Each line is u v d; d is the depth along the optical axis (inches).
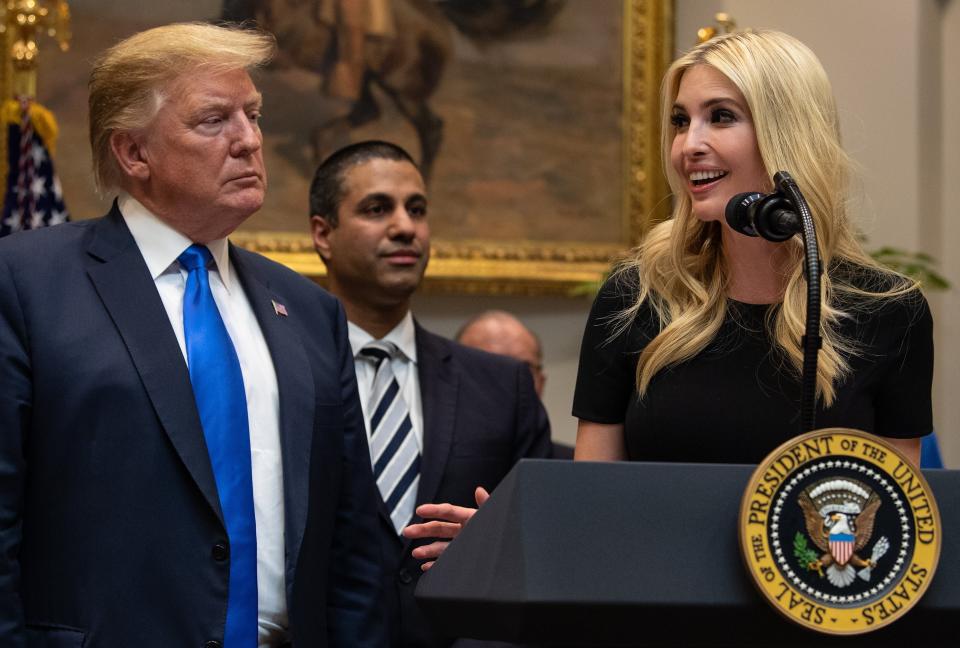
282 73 234.4
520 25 247.1
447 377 141.3
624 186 249.3
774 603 53.7
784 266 92.4
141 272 92.8
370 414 137.2
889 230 248.5
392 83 240.1
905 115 248.8
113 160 96.5
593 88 249.3
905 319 91.0
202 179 92.5
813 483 55.2
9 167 185.9
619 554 54.2
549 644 54.2
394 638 127.1
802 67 89.6
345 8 237.9
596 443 96.8
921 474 55.9
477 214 242.2
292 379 95.7
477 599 54.4
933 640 56.5
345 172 146.1
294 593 90.5
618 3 251.6
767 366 90.4
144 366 88.4
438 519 92.6
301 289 103.9
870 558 55.1
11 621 83.4
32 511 86.7
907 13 249.4
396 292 142.3
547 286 242.1
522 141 245.6
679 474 56.0
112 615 84.6
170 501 86.9
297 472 93.0
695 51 91.7
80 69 225.6
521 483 55.1
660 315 94.4
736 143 88.8
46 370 87.0
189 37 94.3
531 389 145.4
